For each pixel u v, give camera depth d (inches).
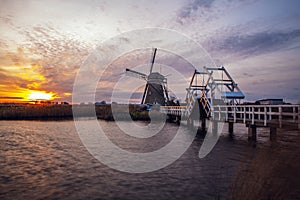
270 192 223.3
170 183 307.1
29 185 301.4
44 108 1772.9
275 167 286.4
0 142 648.4
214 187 284.8
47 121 1401.3
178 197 261.7
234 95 811.4
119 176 339.0
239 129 915.4
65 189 287.4
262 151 406.3
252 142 565.0
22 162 422.6
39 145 601.9
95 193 274.8
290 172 261.1
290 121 426.6
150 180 320.2
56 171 365.4
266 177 261.3
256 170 305.4
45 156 472.1
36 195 268.4
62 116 1811.0
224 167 368.2
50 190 284.0
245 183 261.6
